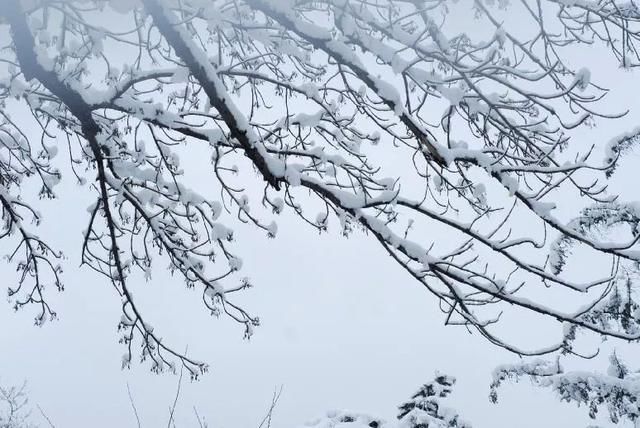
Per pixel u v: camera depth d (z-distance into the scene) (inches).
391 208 146.6
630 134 171.9
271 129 178.4
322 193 140.9
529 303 138.2
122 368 208.8
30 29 125.7
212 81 120.0
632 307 196.4
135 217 202.4
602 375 250.8
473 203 177.3
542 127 169.5
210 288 201.8
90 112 142.0
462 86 161.8
